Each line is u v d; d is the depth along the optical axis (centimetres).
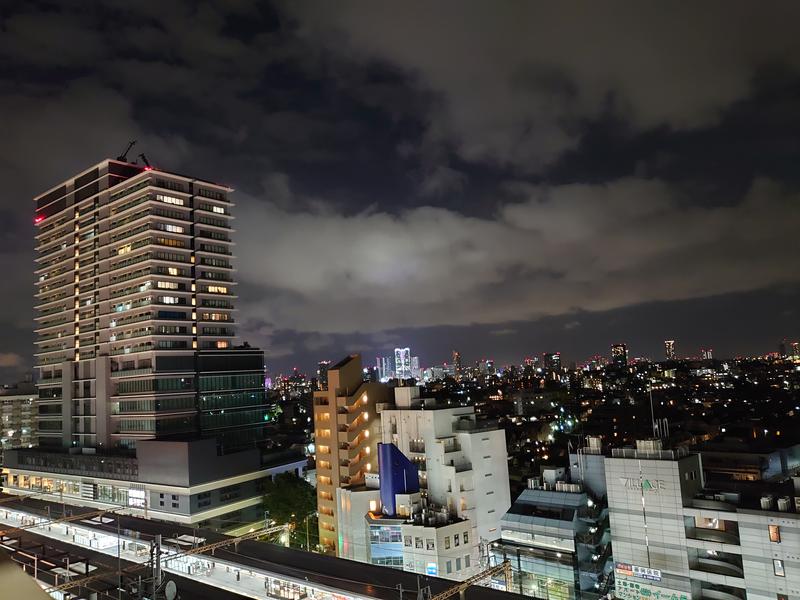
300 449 15562
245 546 9238
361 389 11219
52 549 9650
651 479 7350
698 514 6956
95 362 16350
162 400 14850
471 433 9938
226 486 13262
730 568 6744
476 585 7269
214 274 16700
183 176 16238
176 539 9700
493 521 9856
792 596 6178
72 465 15462
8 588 576
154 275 15275
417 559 8850
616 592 7531
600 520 8669
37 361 18750
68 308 17812
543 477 9638
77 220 17825
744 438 12369
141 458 13638
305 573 7869
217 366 16012
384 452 9938
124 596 7781
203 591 8250
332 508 11044
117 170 17125
